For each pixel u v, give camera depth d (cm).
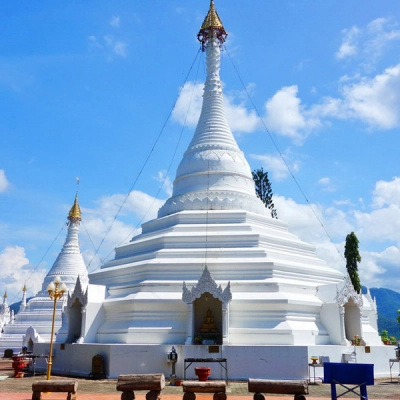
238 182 4412
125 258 4119
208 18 5206
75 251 7019
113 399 2175
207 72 5116
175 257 3659
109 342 3394
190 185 4462
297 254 4016
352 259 5662
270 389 1784
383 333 7712
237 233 3766
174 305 3312
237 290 3353
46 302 6372
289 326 3144
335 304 3400
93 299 3597
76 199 7369
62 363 3553
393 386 2811
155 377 1852
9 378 3278
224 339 3053
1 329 7488
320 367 2941
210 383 1883
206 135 4709
